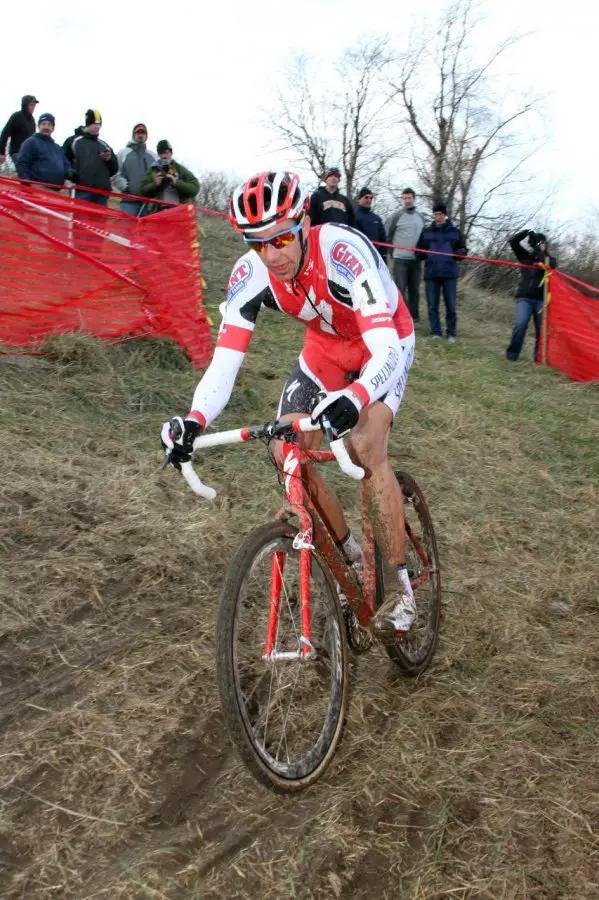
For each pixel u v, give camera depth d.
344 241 2.04
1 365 4.11
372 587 2.26
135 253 4.81
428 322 8.55
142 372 4.59
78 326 4.62
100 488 3.25
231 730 1.70
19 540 2.80
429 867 1.71
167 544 2.97
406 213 7.59
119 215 4.87
